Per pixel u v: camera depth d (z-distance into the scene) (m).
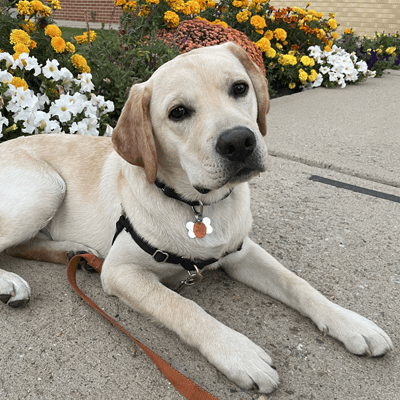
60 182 0.55
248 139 0.38
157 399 0.35
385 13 2.62
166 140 0.43
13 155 0.56
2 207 0.51
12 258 0.56
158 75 0.44
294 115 1.22
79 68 0.85
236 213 0.48
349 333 0.41
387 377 0.38
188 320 0.40
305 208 0.70
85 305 0.46
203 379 0.37
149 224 0.46
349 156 0.90
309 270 0.54
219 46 0.50
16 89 0.71
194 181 0.41
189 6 1.33
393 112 1.25
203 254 0.47
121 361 0.39
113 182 0.52
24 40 0.80
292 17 1.60
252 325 0.44
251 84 0.47
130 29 1.20
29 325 0.43
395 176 0.80
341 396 0.36
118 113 0.98
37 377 0.37
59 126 0.77
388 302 0.48
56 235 0.57
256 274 0.50
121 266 0.46
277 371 0.38
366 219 0.66
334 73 1.58
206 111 0.41
